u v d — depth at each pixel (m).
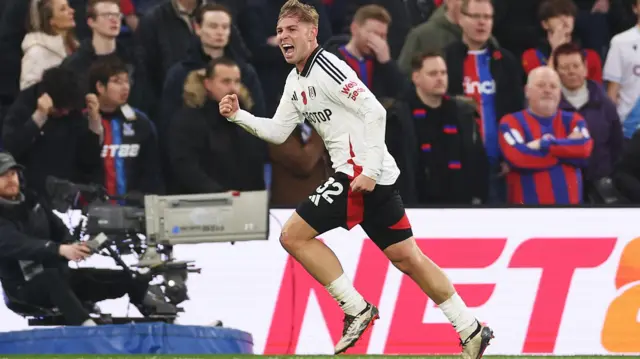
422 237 29.20
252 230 25.59
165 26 33.38
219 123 30.09
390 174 19.11
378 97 32.12
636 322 29.31
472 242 29.30
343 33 36.12
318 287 28.84
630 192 32.22
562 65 32.59
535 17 35.78
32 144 29.59
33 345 24.41
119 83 30.00
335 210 18.98
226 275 28.72
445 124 30.56
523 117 31.53
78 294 26.84
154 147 30.75
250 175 30.50
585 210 29.56
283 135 19.89
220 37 31.25
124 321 26.34
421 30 34.16
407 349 28.83
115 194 29.97
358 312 19.38
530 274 29.33
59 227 27.55
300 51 18.84
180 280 26.41
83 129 29.84
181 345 24.72
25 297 26.41
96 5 31.86
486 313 29.14
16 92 33.19
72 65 32.03
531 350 29.08
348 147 18.91
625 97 35.75
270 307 28.72
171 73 31.27
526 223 29.45
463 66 33.25
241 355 23.78
